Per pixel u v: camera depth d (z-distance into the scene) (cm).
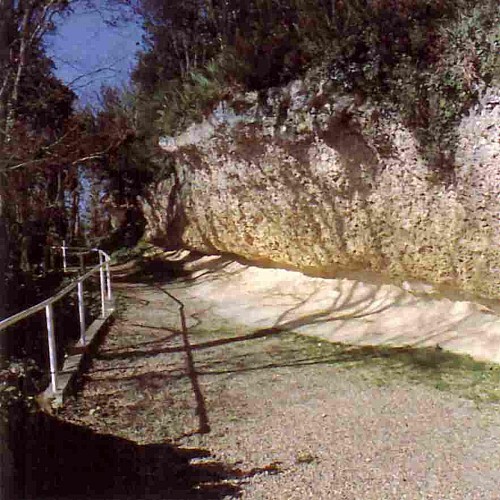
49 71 1191
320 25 859
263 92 980
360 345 790
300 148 952
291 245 1109
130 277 1664
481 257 699
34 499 364
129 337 852
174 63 1634
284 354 762
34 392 515
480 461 425
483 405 545
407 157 763
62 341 751
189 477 402
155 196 1981
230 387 624
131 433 486
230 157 1174
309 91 869
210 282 1384
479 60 638
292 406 561
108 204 2392
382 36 764
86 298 1120
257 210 1176
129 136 1914
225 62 1066
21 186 1057
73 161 1401
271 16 1028
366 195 869
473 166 666
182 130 1311
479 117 650
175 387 622
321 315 953
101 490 379
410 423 508
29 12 872
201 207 1472
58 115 1334
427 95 707
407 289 877
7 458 356
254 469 416
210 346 808
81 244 2125
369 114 788
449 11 703
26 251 1161
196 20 1466
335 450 452
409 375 651
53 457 414
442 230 746
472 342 719
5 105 870
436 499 368
